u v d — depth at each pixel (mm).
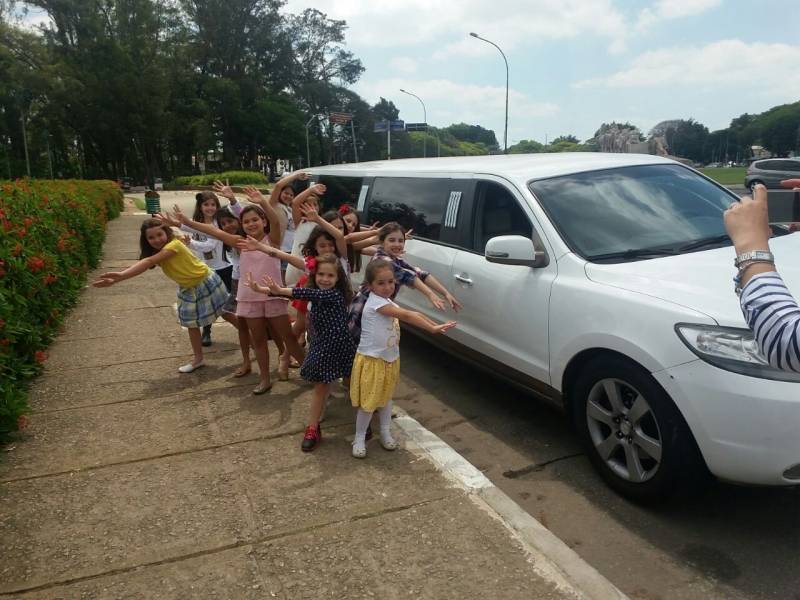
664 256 3791
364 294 3943
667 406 3070
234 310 5660
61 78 57812
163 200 36094
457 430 4477
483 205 4727
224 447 3982
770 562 2939
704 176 4918
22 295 5691
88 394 4906
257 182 54406
